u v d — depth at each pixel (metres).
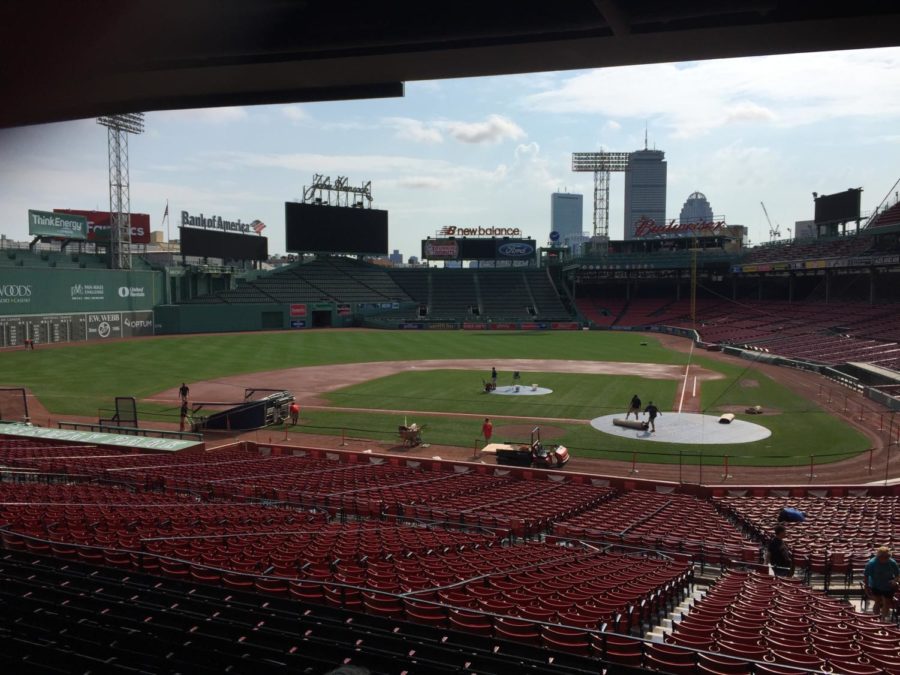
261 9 8.12
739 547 18.08
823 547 18.16
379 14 8.62
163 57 8.98
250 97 10.57
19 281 80.19
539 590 12.17
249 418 40.16
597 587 12.77
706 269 120.50
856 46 8.43
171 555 13.10
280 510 19.94
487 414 44.44
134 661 9.11
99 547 12.59
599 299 129.75
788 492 27.39
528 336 102.25
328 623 9.77
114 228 97.38
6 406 44.66
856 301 89.75
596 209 156.12
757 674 8.20
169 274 106.38
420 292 130.62
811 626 10.83
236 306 108.81
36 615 10.24
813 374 60.19
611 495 26.84
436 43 8.86
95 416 42.66
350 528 17.64
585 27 8.25
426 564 13.79
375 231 129.25
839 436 37.31
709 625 10.77
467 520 20.53
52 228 89.56
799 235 159.12
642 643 9.05
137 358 71.19
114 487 23.25
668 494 27.12
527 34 8.48
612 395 51.12
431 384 56.62
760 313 99.19
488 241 132.62
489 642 9.13
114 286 94.06
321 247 124.12
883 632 11.11
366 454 33.06
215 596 10.95
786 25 7.79
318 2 8.48
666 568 15.50
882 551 13.64
